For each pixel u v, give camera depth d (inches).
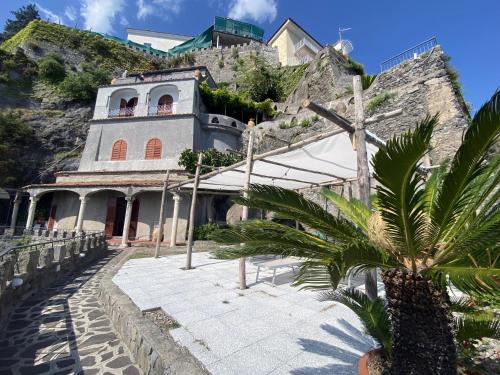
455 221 95.5
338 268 73.4
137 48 1601.9
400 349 88.3
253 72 1302.9
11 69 1067.9
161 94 904.3
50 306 213.8
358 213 147.7
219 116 937.5
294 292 219.5
